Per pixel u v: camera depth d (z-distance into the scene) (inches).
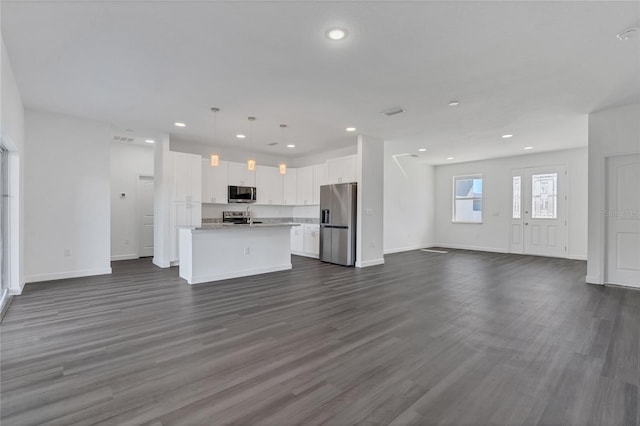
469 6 87.5
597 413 68.4
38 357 93.1
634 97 158.1
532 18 93.0
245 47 110.8
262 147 288.7
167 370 86.1
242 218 301.6
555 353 97.3
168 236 237.0
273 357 94.3
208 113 185.5
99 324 119.9
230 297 158.4
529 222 311.9
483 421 65.8
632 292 167.9
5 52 110.8
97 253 207.0
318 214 303.4
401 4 86.8
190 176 247.6
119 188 272.7
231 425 64.1
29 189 181.5
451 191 372.5
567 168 288.5
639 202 173.8
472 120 197.9
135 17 92.9
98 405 70.3
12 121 131.5
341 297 159.3
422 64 123.1
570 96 156.9
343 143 269.3
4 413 67.2
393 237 333.7
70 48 111.4
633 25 96.3
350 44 108.7
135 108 177.9
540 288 178.1
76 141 196.7
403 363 90.9
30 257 183.3
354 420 65.9
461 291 171.6
